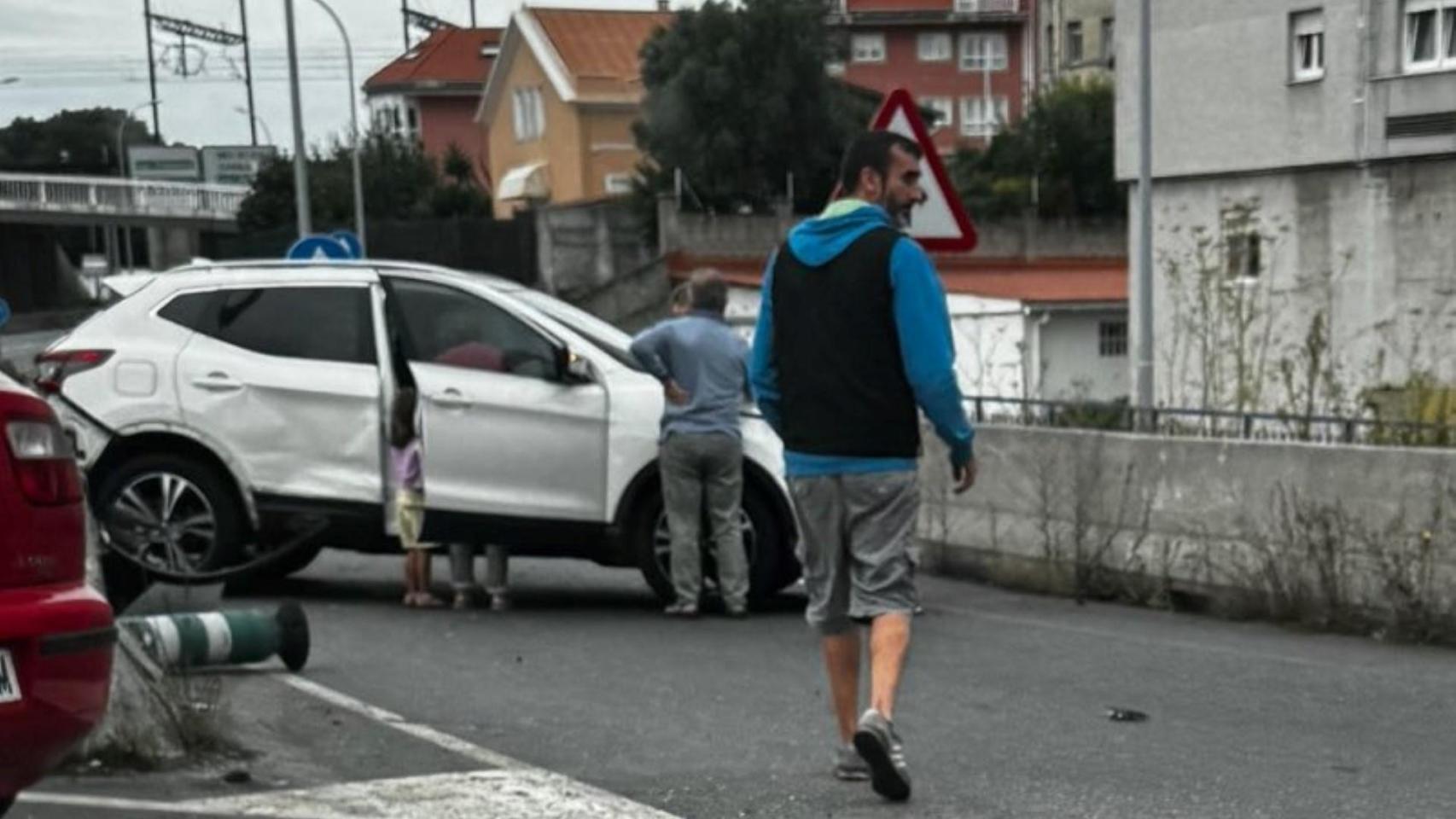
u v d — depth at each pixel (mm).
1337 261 34312
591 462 11234
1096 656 9617
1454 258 32406
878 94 57094
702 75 51312
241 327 11406
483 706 8070
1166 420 13039
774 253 6363
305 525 11234
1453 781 6609
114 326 11438
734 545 11016
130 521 11227
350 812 6043
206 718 6863
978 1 86375
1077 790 6434
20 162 100188
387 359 11273
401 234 49250
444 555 13617
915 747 7195
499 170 75438
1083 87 57781
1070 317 43219
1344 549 10547
